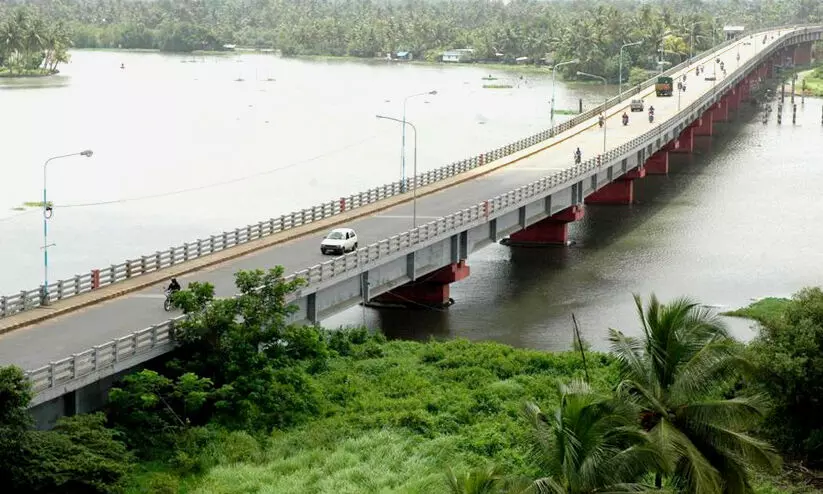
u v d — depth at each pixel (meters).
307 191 158.25
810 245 124.19
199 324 67.00
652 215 141.50
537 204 118.06
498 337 90.81
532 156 147.25
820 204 147.50
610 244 125.38
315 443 64.69
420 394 72.94
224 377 67.75
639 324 94.12
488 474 41.44
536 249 123.38
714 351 47.25
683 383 47.25
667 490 43.97
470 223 100.62
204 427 64.94
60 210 144.00
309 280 78.50
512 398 72.62
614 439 42.59
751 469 52.69
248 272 71.88
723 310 97.31
